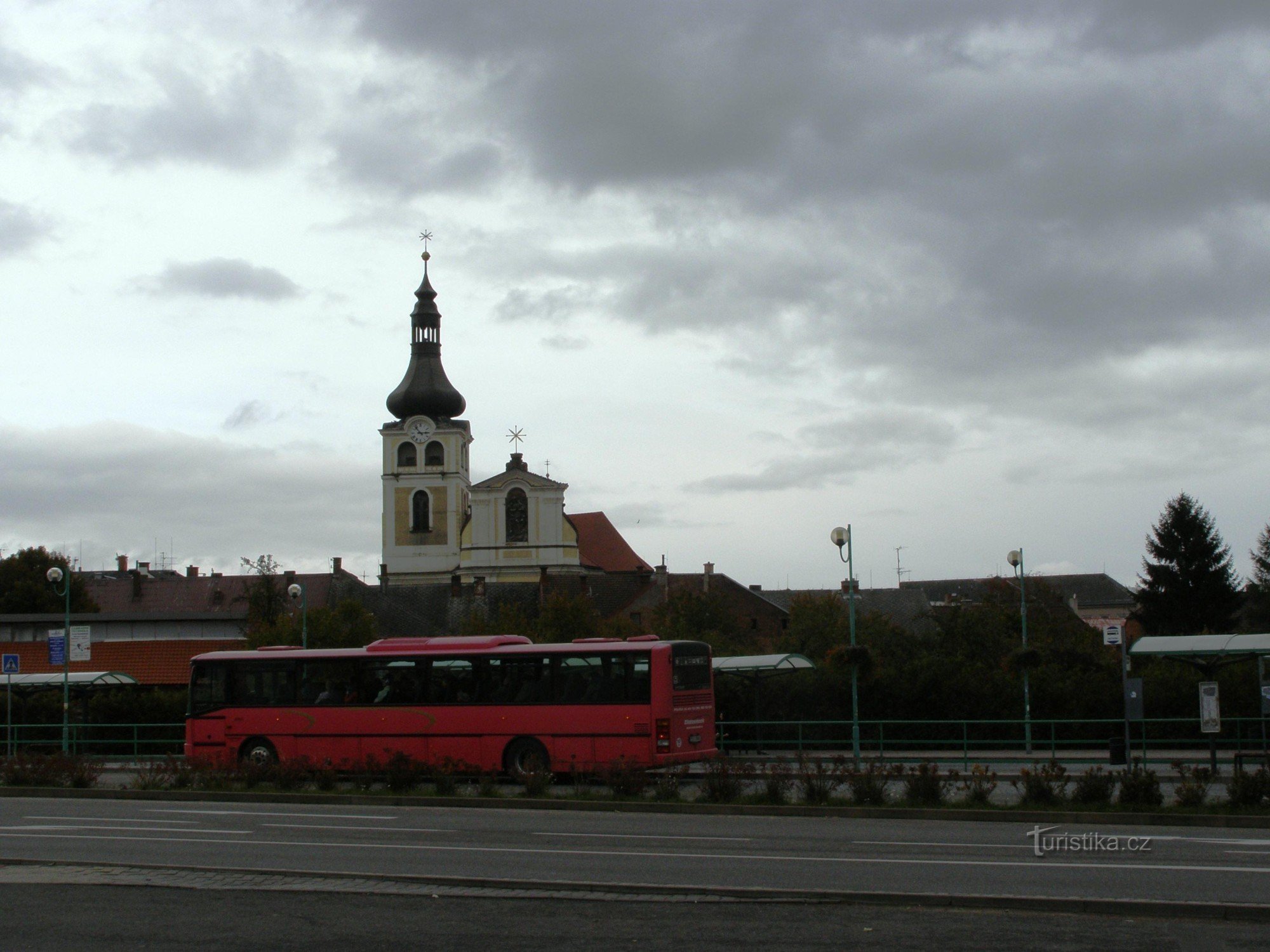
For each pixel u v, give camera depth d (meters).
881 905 13.32
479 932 12.23
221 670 34.47
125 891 14.55
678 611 75.19
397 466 125.12
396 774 27.08
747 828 20.61
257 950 11.58
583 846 18.34
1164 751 38.16
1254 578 86.19
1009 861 16.27
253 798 26.98
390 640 33.66
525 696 31.55
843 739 40.97
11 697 46.88
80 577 95.19
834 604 73.69
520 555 116.75
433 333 131.12
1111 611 163.75
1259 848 17.42
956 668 43.19
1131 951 11.09
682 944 11.59
